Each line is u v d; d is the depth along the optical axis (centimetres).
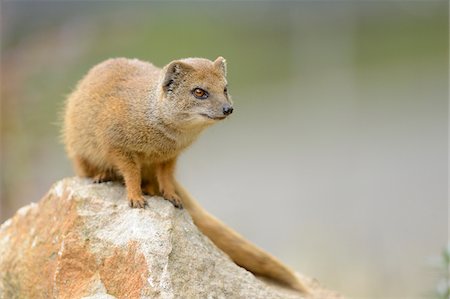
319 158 2409
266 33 3534
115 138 822
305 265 1427
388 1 3803
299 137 2656
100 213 752
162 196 824
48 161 1372
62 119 911
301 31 3566
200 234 753
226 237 838
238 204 1991
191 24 3266
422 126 2709
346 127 2759
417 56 3553
